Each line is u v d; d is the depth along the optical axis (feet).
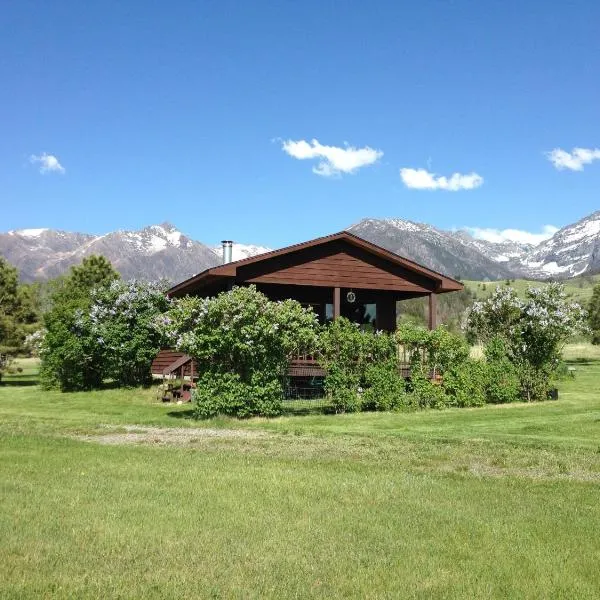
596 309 154.81
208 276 68.03
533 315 78.79
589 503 25.55
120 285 83.82
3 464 30.99
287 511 23.17
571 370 101.14
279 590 16.01
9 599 14.96
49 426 47.44
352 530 21.07
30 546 18.78
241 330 50.52
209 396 52.06
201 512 22.79
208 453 35.70
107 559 17.94
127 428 46.96
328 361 57.00
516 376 65.87
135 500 24.26
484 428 48.34
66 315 82.64
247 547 19.16
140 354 80.23
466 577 17.15
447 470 32.09
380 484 27.81
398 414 55.88
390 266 73.97
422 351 60.90
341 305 86.69
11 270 105.60
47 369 85.20
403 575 17.24
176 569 17.26
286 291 79.82
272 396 53.47
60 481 27.35
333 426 48.88
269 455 35.58
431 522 22.16
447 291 76.28
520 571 17.70
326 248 71.61
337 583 16.58
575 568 18.04
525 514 23.44
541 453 36.91
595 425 49.57
